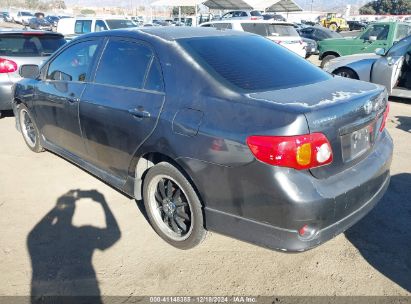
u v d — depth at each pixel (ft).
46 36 22.36
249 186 7.80
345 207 8.07
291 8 90.68
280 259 9.58
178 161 8.87
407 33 37.81
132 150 10.23
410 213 11.50
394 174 14.24
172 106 9.09
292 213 7.45
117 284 8.82
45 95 13.84
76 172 14.74
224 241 10.31
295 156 7.35
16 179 14.21
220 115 8.21
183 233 9.89
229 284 8.77
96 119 11.27
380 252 9.77
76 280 8.94
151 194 10.28
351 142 8.38
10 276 9.08
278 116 7.51
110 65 11.27
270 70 9.74
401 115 22.95
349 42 39.96
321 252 9.80
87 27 40.81
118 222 11.26
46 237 10.57
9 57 20.30
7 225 11.17
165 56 9.70
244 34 11.57
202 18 98.73
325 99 8.21
